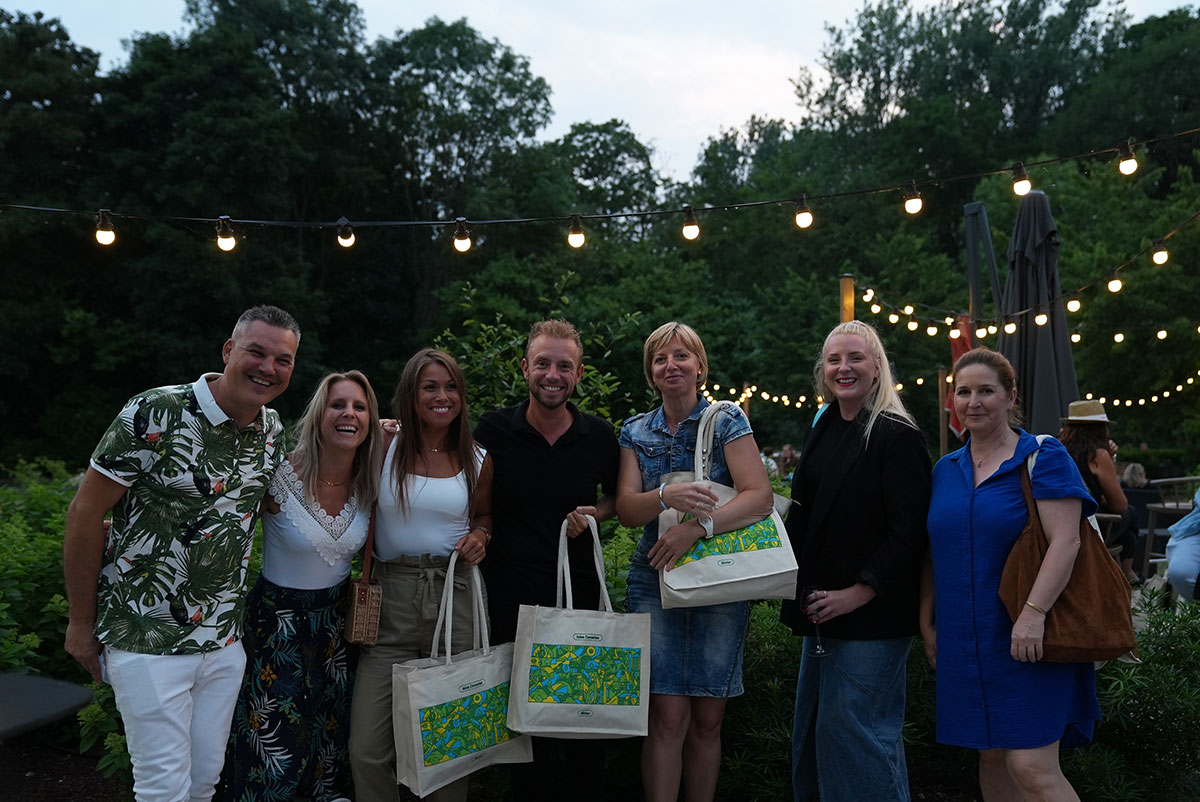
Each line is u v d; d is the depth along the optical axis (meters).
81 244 28.17
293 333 2.80
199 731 2.78
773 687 3.50
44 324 27.06
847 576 2.92
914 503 2.87
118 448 2.62
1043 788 2.63
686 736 3.15
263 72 28.19
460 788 2.96
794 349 29.16
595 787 3.12
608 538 4.23
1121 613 2.61
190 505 2.71
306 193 31.62
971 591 2.73
